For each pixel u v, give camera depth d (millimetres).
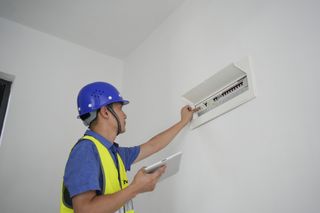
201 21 1977
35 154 2082
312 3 1319
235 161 1448
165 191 1828
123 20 2418
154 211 1869
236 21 1689
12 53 2293
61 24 2441
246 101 1476
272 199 1239
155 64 2354
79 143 1360
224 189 1458
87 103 1512
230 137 1515
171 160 1305
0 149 1984
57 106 2309
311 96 1215
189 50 2010
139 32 2541
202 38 1918
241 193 1370
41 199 1982
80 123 2354
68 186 1182
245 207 1333
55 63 2461
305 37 1305
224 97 1608
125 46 2703
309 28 1300
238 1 1717
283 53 1376
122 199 1167
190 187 1662
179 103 1949
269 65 1423
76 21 2418
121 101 1583
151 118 2191
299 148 1202
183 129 1838
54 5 2264
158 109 2145
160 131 2047
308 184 1138
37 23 2422
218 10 1852
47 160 2107
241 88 1528
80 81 2516
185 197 1674
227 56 1678
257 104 1425
